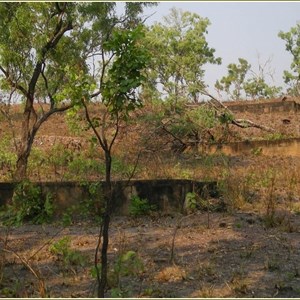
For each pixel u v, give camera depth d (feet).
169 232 26.71
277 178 38.96
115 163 41.81
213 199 31.40
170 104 56.39
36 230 28.43
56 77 41.93
